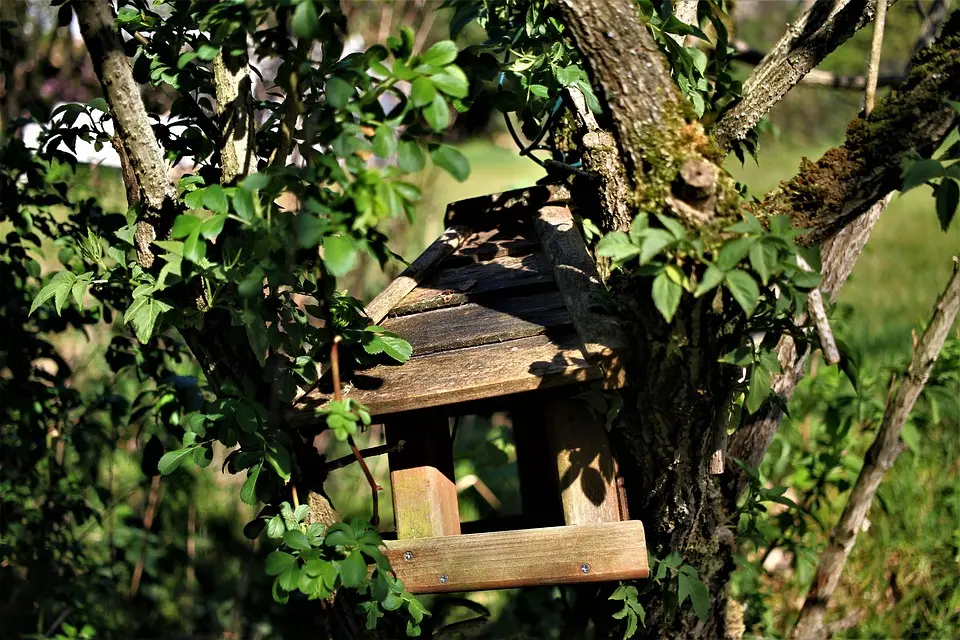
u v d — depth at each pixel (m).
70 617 4.06
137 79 2.64
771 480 4.45
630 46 2.08
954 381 3.87
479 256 3.02
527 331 2.48
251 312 2.22
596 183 2.47
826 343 2.13
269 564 2.25
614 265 2.15
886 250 9.77
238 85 2.42
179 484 4.51
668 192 2.03
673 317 2.10
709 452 2.43
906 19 5.65
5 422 3.71
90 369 5.45
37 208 3.51
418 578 2.52
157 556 4.88
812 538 4.28
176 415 3.25
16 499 3.91
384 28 6.41
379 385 2.46
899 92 2.18
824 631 3.31
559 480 2.52
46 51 5.45
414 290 2.87
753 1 12.12
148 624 4.64
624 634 2.82
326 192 2.05
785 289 2.01
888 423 2.96
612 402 2.32
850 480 4.12
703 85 2.89
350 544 2.24
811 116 13.25
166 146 2.62
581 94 2.90
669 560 2.58
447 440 2.70
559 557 2.43
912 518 4.47
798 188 2.23
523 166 13.63
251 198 2.06
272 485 2.46
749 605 3.70
